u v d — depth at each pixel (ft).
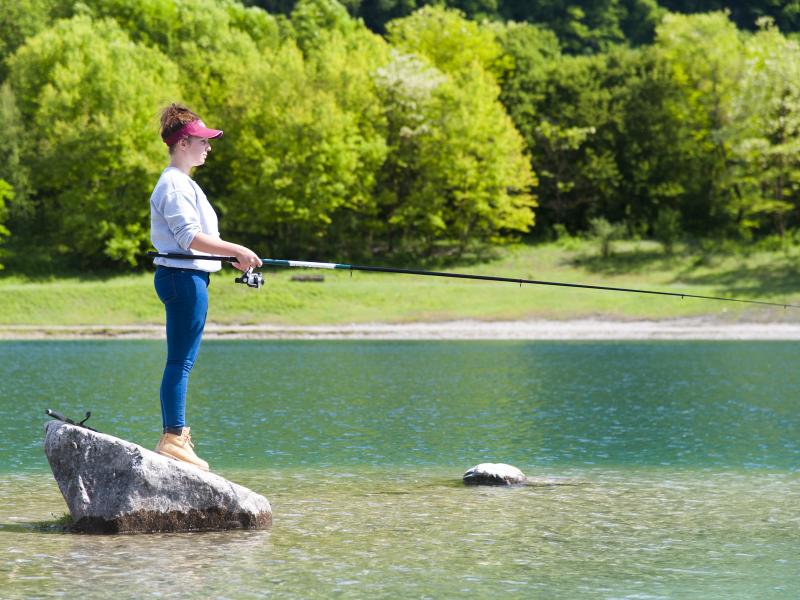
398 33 291.17
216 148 227.61
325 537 27.25
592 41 388.37
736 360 110.73
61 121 209.97
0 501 32.96
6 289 176.04
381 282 190.70
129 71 215.92
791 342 141.08
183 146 26.55
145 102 212.43
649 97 276.41
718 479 38.45
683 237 238.27
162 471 27.50
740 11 391.45
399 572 23.53
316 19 310.24
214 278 187.73
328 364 105.40
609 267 212.64
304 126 217.36
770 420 60.03
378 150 223.92
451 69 279.69
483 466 37.42
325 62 237.45
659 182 268.82
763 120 218.38
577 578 23.12
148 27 268.41
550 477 38.91
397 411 64.28
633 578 23.17
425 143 228.22
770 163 221.87
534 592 21.94
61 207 219.20
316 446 48.24
